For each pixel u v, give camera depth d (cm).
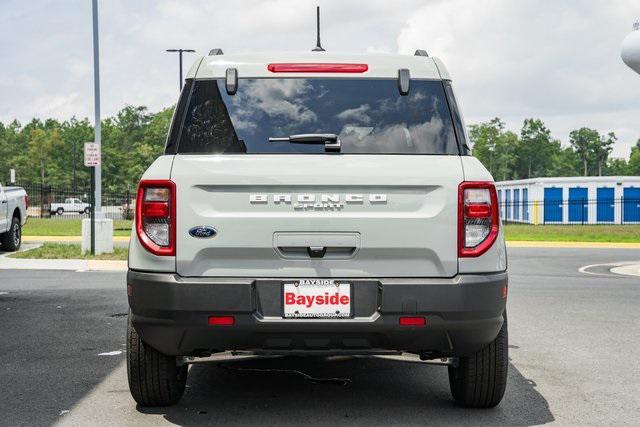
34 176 13750
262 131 473
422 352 490
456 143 474
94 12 1853
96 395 560
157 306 452
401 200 458
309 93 484
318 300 452
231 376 621
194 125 475
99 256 1794
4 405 532
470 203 459
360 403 538
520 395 564
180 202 455
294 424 485
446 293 449
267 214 454
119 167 11131
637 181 4259
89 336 809
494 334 468
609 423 491
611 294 1202
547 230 3569
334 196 456
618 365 669
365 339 456
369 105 481
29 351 727
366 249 454
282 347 459
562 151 16750
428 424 486
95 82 1855
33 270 1571
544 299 1134
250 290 448
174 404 531
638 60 3231
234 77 486
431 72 493
